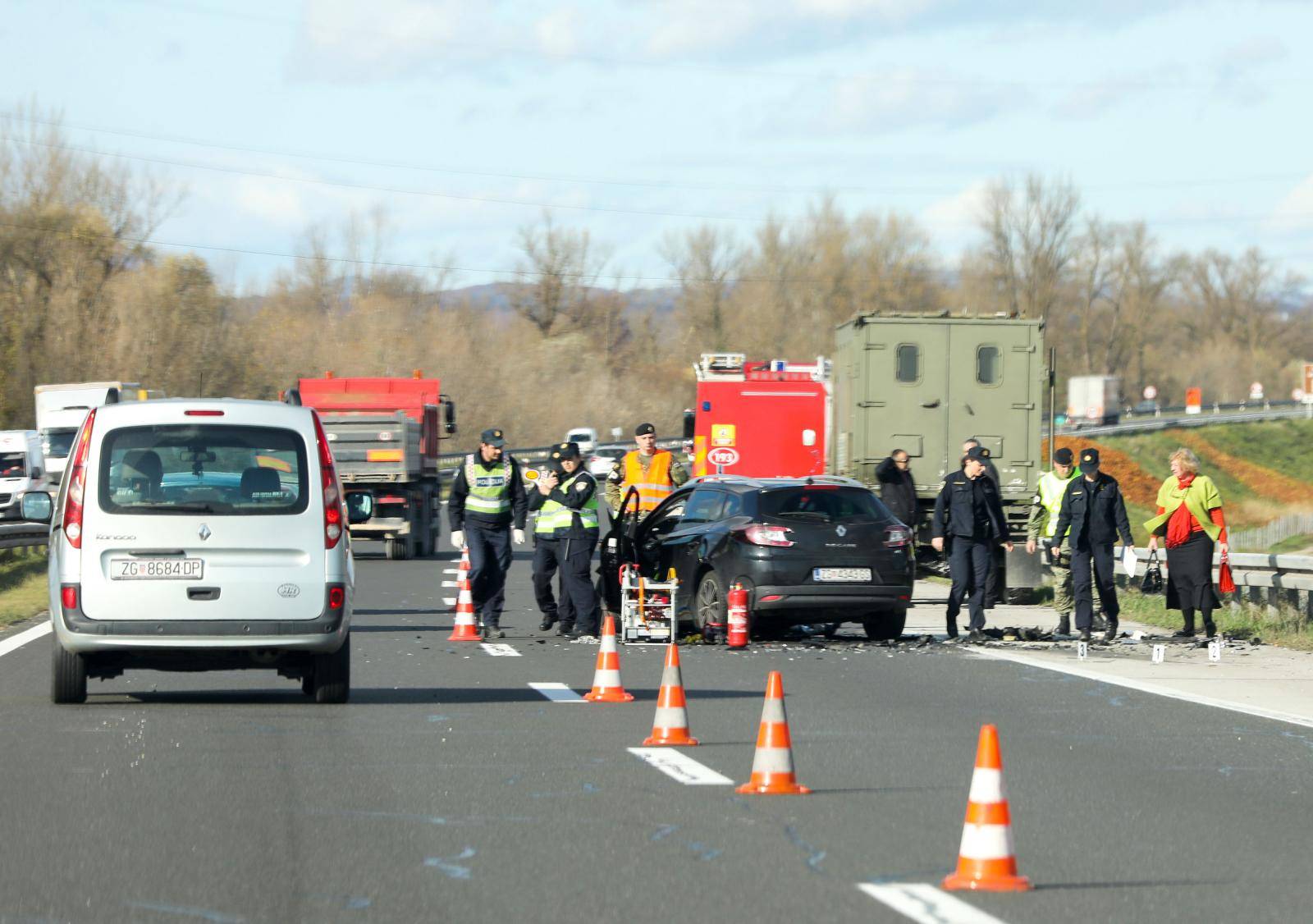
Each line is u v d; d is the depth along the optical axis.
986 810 19.27
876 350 69.88
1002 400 69.88
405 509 101.81
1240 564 59.97
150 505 33.66
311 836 21.86
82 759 27.97
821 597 50.94
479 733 31.48
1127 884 19.48
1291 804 24.94
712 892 18.81
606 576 55.62
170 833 22.02
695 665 45.53
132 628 33.31
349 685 35.69
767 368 88.62
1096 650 50.16
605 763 27.92
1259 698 38.28
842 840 21.75
